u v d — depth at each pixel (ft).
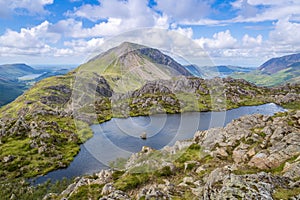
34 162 261.65
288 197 34.81
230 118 391.86
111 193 62.80
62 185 185.16
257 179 40.83
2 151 296.92
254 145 98.22
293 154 70.59
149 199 54.19
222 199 37.40
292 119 118.52
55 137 331.98
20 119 382.83
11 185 207.51
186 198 53.72
